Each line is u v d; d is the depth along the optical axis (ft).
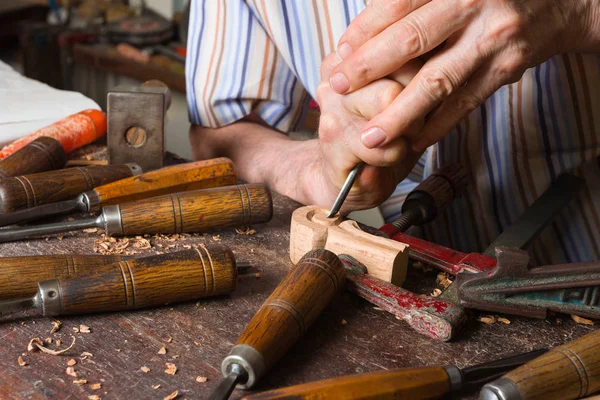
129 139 3.47
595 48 2.73
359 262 2.64
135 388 2.05
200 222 2.90
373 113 2.55
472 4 2.26
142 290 2.34
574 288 2.43
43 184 3.00
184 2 9.62
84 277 2.31
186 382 2.09
